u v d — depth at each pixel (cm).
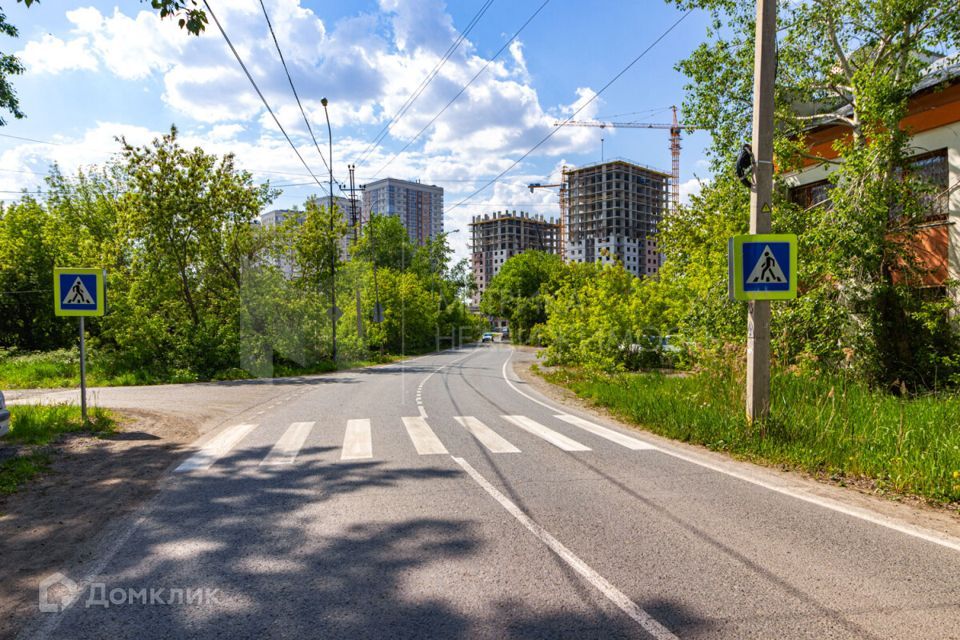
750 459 702
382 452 745
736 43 1434
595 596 334
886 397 984
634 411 1029
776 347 1124
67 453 755
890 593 337
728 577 359
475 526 455
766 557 391
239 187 2516
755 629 295
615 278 2038
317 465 674
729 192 1437
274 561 388
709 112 1473
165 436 888
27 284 3403
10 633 300
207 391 1675
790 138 1631
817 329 1134
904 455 620
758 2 778
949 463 588
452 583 352
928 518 480
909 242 1212
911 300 1145
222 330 2312
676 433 852
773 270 763
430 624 303
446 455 725
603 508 502
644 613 313
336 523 464
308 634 294
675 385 1194
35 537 445
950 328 1177
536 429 934
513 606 322
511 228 17850
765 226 783
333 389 1691
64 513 504
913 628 296
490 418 1062
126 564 387
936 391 1043
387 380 2019
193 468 667
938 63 1269
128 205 2348
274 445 801
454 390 1628
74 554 408
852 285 1144
